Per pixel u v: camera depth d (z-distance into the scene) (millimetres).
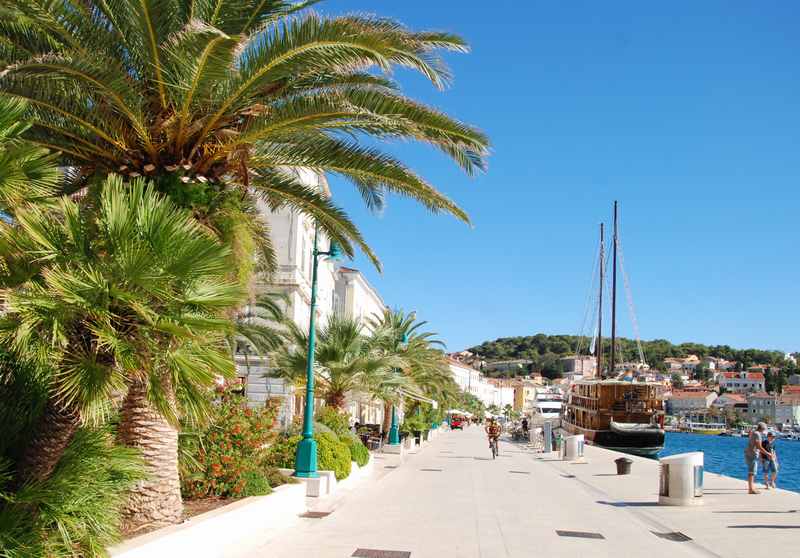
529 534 12289
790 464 70312
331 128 10961
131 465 6770
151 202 7121
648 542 11977
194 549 8773
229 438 12477
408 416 48719
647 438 50281
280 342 26969
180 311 7117
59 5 9266
